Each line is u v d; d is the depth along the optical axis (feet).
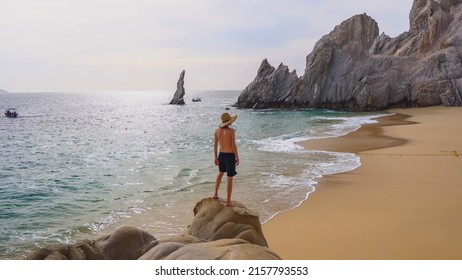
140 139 134.21
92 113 327.47
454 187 51.01
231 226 23.67
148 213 45.16
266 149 92.43
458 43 241.96
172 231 38.63
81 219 44.45
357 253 30.94
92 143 125.90
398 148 88.43
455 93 224.94
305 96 255.09
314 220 39.65
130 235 23.68
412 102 234.38
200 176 64.44
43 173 74.33
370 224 37.60
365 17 300.81
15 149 113.70
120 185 61.05
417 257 29.60
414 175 59.36
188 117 264.72
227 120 26.45
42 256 20.25
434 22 255.50
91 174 71.31
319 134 123.85
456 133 114.21
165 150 102.01
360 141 103.50
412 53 268.21
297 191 51.80
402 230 35.53
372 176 59.82
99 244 23.41
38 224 42.98
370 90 232.73
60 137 148.36
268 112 241.55
